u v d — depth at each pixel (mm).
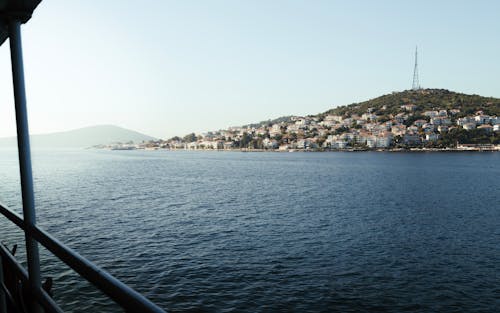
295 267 19203
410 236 26734
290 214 34375
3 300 1923
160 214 32906
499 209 38500
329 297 15648
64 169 89438
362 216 33969
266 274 17984
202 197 44938
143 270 17906
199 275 17453
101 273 879
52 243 1196
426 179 70438
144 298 717
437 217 33969
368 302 15391
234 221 30641
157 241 23375
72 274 16344
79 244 22250
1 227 24266
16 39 1684
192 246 22453
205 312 13781
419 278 18281
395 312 14648
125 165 110062
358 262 20453
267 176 76250
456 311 14844
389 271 19156
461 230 28906
